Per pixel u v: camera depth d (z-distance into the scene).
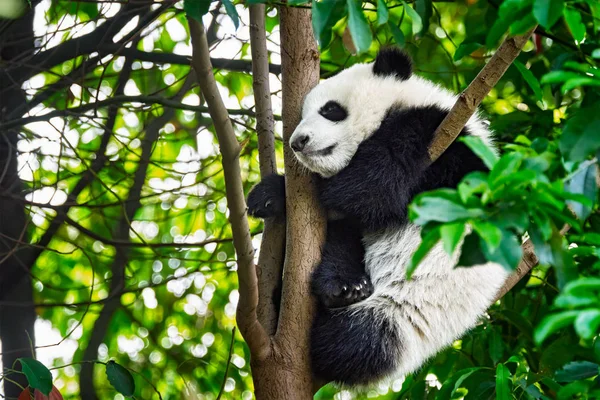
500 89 7.66
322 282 4.91
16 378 6.71
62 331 8.83
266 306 5.06
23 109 7.52
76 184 8.07
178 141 8.65
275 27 7.96
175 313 9.07
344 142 5.60
